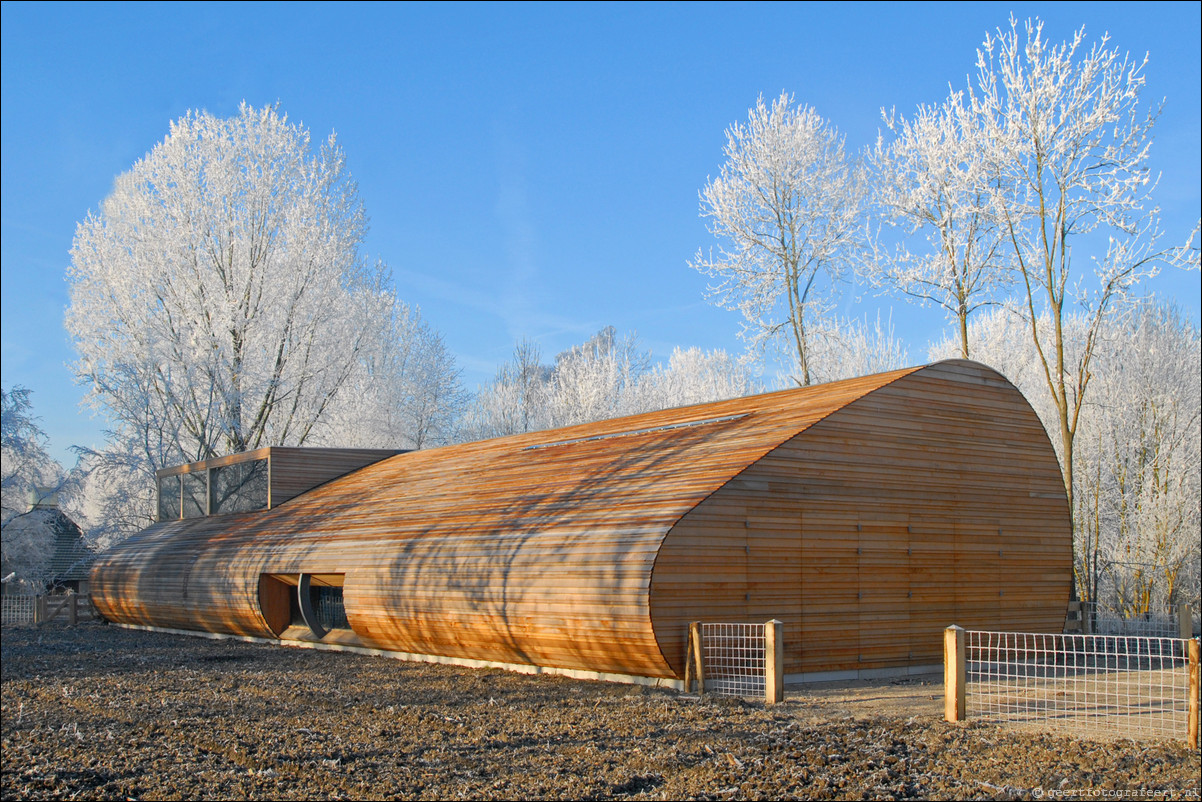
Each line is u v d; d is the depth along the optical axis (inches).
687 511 510.3
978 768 321.4
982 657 621.3
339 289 1424.7
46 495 1352.1
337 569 731.4
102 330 1375.5
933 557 607.2
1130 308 1157.7
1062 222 965.8
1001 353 1387.8
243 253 1400.1
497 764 348.2
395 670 636.1
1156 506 1145.4
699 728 398.9
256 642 871.1
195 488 1160.8
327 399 1443.2
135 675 633.6
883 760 334.0
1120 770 315.9
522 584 563.2
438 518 699.4
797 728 392.8
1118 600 1225.4
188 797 319.0
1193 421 1199.6
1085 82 952.3
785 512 546.0
